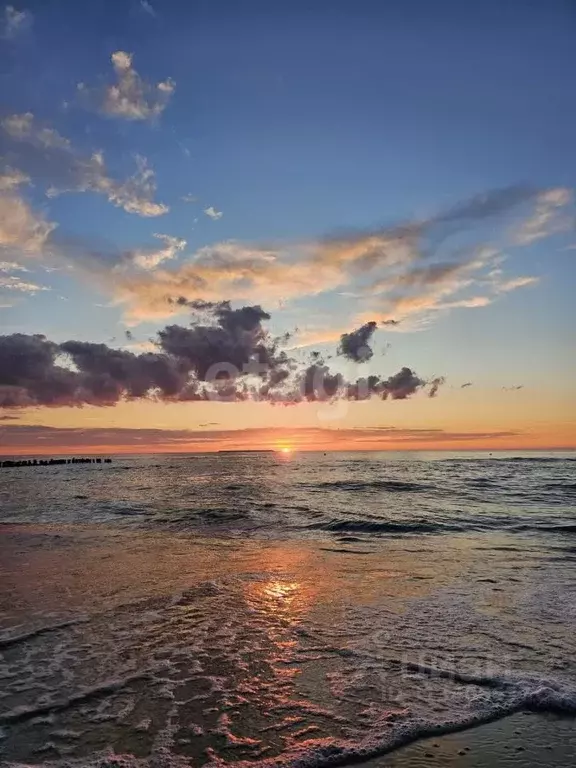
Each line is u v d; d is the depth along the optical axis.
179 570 10.16
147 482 34.78
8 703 4.85
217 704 4.83
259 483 32.19
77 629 6.86
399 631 6.70
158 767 3.84
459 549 12.32
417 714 4.60
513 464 52.97
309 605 7.85
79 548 12.59
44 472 51.62
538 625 6.87
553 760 3.92
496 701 4.82
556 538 13.83
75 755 4.00
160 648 6.21
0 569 10.31
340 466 53.88
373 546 12.78
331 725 4.45
